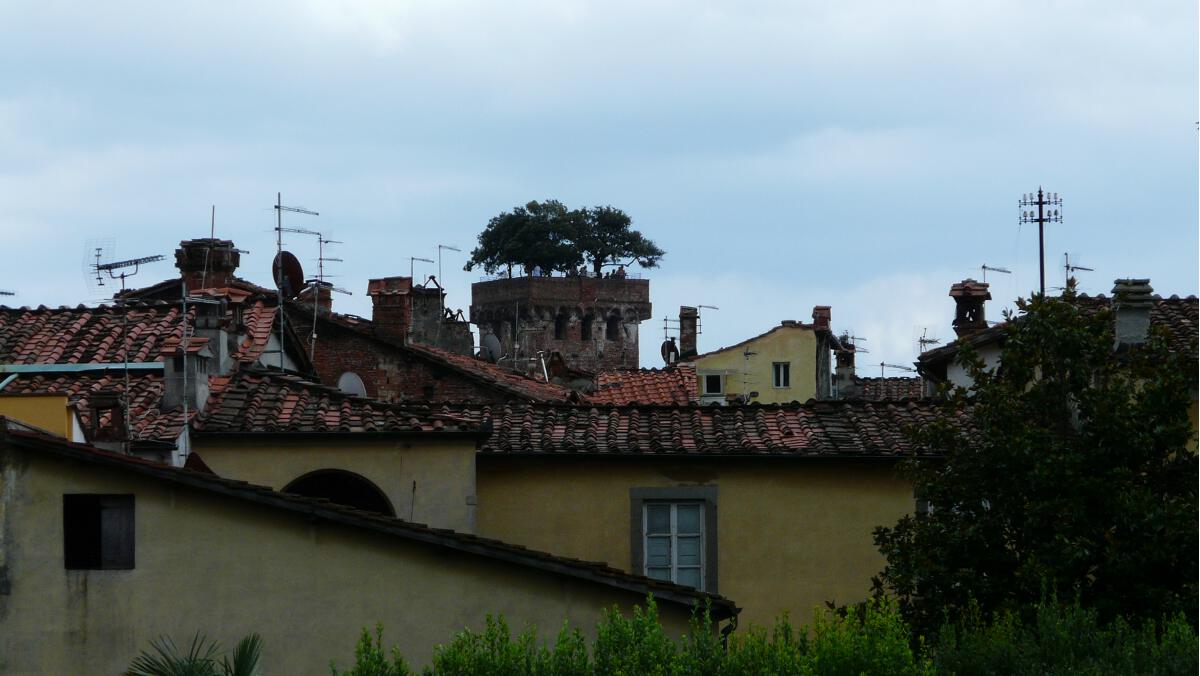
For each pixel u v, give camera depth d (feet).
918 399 120.98
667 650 67.56
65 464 82.07
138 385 115.14
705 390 260.01
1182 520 91.30
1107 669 76.18
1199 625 87.56
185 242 170.50
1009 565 94.32
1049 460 93.81
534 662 66.85
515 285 471.21
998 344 142.72
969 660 78.79
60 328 126.72
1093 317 99.81
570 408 121.29
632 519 115.24
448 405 121.80
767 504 115.24
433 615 82.48
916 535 96.37
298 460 109.29
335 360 182.09
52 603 81.61
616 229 488.85
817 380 261.03
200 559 82.23
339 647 82.07
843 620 75.51
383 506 110.22
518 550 82.69
